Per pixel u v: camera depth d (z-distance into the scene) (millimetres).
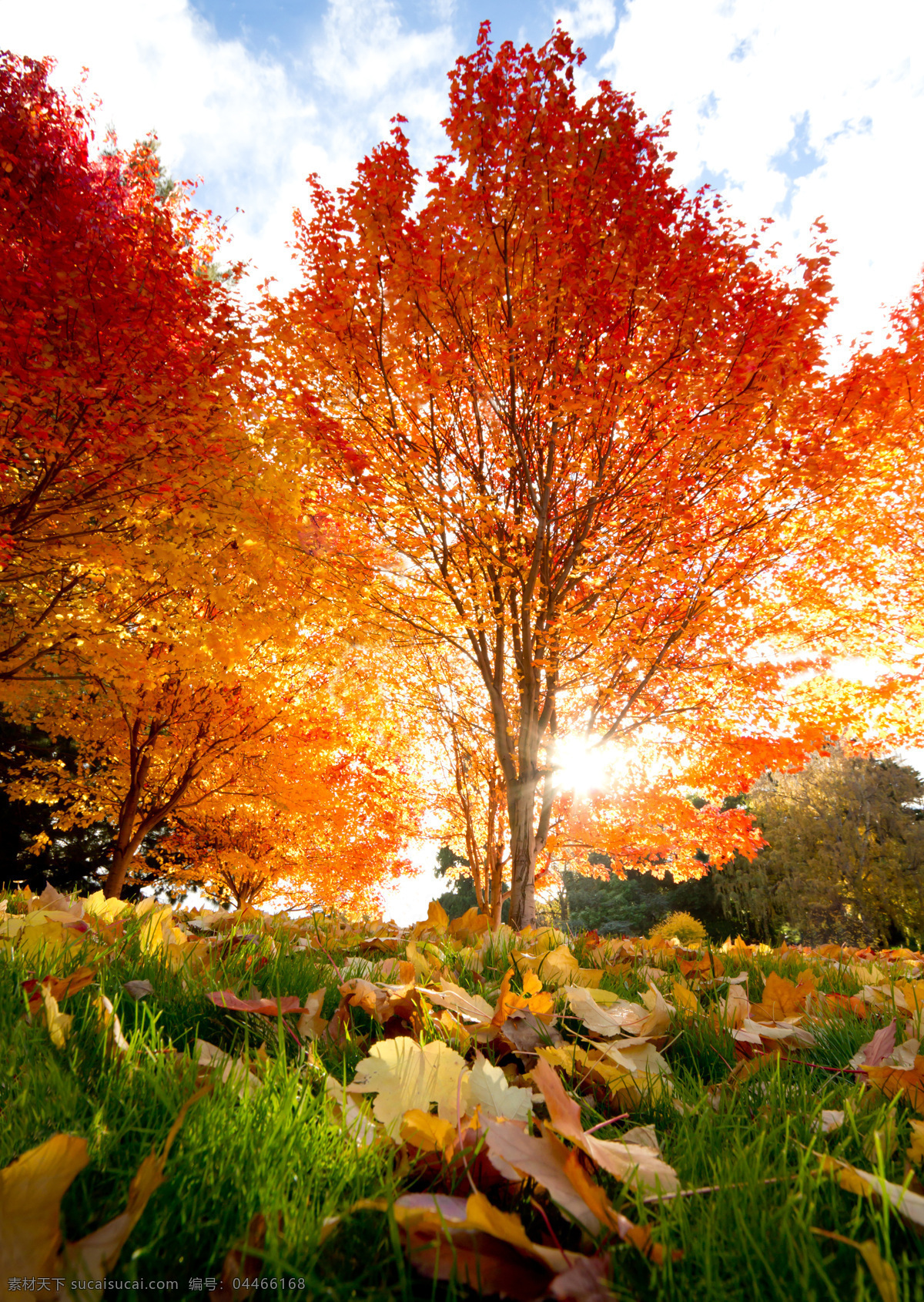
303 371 6832
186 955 1706
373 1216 689
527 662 7379
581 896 32875
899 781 23734
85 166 7160
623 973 2207
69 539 6555
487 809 12539
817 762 24781
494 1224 560
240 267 7117
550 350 6375
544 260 5879
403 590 7445
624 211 5664
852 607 7555
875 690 7531
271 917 3145
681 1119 1024
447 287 6199
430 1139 774
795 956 2945
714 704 7777
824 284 5766
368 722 10758
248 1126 813
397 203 6047
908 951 4027
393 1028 1439
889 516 7625
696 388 5934
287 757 10727
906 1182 680
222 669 7965
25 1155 560
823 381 6047
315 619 7797
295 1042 1288
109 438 5758
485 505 6758
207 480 6332
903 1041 1420
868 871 22531
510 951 2355
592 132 5887
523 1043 1340
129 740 11336
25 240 5977
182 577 6891
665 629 7168
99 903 2346
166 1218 644
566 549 7285
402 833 13750
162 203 9039
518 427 6922
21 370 5238
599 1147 753
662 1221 635
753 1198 700
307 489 7145
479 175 6066
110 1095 881
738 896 24875
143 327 5898
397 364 6590
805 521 6953
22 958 1450
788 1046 1507
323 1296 575
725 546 6637
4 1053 955
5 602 8672
